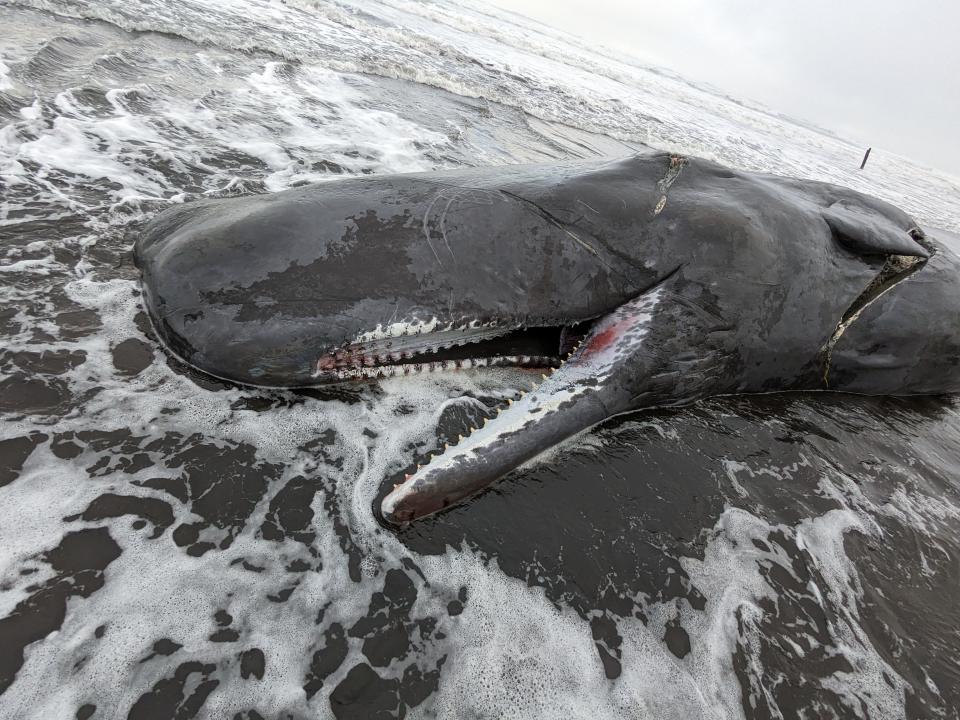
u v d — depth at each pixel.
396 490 2.92
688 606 2.95
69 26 8.78
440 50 16.64
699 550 3.27
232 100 8.18
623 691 2.51
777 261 3.99
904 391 5.30
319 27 14.41
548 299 3.73
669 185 4.09
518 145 10.45
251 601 2.49
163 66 8.55
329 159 7.17
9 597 2.29
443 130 9.78
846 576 3.35
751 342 4.07
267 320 3.26
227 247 3.30
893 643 3.04
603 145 12.83
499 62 18.81
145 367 3.41
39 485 2.69
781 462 4.09
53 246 4.17
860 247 4.30
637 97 23.48
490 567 2.87
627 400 3.73
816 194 4.87
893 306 4.73
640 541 3.22
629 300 3.85
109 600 2.36
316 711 2.21
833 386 4.97
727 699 2.59
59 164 5.26
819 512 3.77
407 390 3.79
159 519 2.71
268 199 3.65
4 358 3.23
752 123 32.09
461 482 2.98
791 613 3.05
